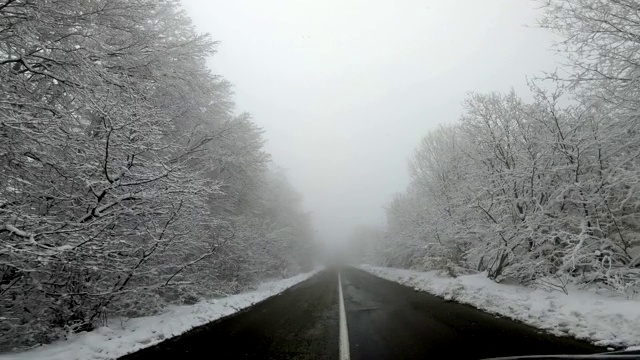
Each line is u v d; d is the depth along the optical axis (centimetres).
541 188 948
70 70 604
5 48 564
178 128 1161
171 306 924
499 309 686
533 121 995
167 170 613
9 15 520
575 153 852
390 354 440
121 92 677
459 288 1003
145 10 792
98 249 506
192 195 674
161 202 642
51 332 541
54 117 527
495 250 1055
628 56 716
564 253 859
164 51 927
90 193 614
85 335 543
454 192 1432
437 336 519
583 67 777
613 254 774
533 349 400
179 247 832
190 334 617
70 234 491
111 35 792
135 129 575
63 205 607
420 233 1888
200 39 1056
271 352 482
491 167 1123
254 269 1609
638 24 677
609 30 708
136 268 650
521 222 966
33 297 541
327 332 612
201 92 1135
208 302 977
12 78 532
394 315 759
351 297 1206
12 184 533
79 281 579
